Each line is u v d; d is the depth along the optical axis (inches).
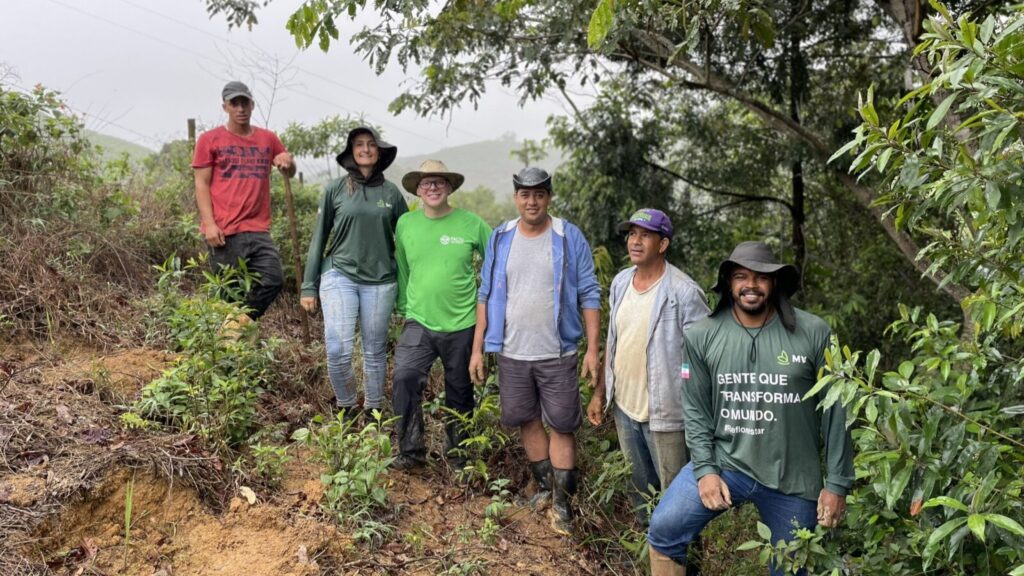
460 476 162.7
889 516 120.0
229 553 124.0
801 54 338.6
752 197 436.5
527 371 152.7
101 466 124.9
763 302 121.6
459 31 279.4
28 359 154.6
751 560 147.6
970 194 92.9
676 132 418.6
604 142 392.8
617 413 153.0
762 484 122.8
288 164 196.5
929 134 100.3
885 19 326.6
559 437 157.5
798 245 414.3
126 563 116.3
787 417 121.1
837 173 310.5
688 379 129.4
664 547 131.0
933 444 111.4
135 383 156.5
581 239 154.9
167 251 231.1
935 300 359.6
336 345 162.7
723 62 315.6
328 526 133.0
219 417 144.6
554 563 148.8
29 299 167.2
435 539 144.9
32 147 203.6
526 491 170.1
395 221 169.2
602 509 162.4
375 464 142.8
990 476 97.0
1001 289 116.7
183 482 130.7
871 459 107.7
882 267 375.2
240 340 163.5
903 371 113.2
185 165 290.7
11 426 130.5
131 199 236.4
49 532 114.1
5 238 177.5
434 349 160.4
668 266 146.6
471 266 162.1
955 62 88.6
